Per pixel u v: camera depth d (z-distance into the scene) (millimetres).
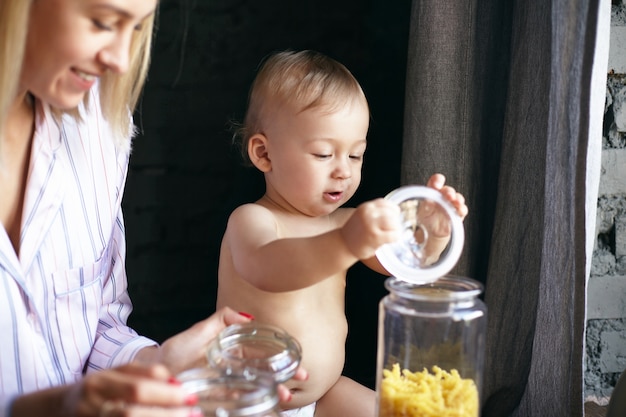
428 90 1285
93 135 1172
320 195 1302
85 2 837
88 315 1158
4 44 878
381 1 1572
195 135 1564
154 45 1515
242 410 702
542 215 1193
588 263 1165
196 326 1032
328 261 1015
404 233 978
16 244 1074
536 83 1172
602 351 1449
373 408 1334
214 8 1523
